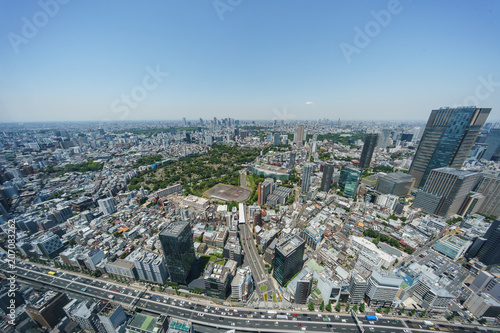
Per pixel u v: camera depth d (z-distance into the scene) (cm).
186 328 15188
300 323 17525
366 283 18588
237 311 18475
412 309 18788
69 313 17500
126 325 16812
